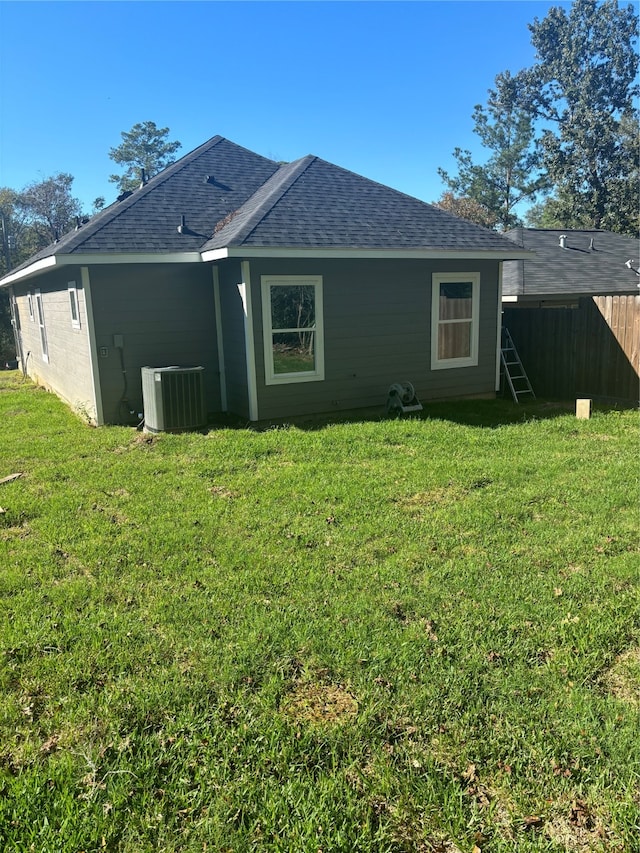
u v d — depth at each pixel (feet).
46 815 7.71
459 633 11.44
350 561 14.71
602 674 10.33
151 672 10.47
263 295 31.14
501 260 37.76
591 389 38.22
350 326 33.99
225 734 9.01
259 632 11.57
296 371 32.81
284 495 19.66
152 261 30.76
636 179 111.65
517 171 132.87
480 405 36.78
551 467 22.16
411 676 10.23
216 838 7.38
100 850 7.26
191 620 12.10
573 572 13.92
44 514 18.47
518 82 125.90
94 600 13.02
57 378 44.16
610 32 115.85
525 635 11.39
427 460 23.45
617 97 117.50
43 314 47.80
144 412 31.14
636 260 55.21
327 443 26.50
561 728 9.00
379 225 34.86
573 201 118.83
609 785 8.03
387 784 8.09
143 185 41.11
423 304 36.14
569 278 48.19
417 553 15.03
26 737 9.07
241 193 39.40
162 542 16.06
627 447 25.31
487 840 7.33
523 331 42.32
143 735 9.06
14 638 11.51
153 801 7.91
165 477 22.13
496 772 8.29
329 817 7.63
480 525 16.76
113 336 31.71
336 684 10.14
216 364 34.71
